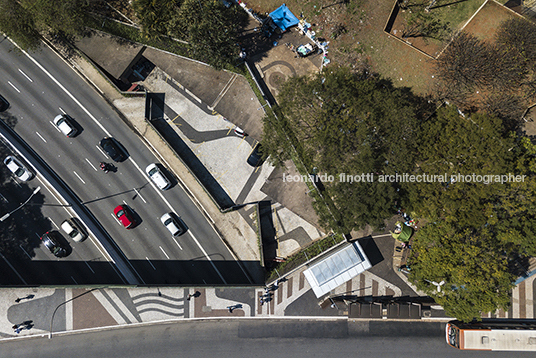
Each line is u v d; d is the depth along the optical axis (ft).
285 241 187.83
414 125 161.27
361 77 185.16
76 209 180.86
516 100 175.63
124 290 180.96
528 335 170.71
